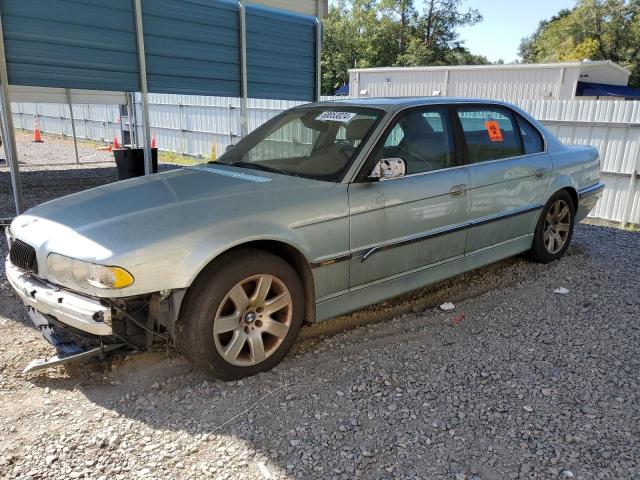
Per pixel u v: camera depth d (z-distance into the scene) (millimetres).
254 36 8523
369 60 48375
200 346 2965
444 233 4129
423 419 2811
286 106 13852
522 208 4875
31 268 3100
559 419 2816
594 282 4996
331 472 2410
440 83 21922
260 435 2668
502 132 4816
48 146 20031
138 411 2877
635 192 8688
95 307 2760
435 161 4145
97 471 2412
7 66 5918
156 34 7215
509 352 3584
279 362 3365
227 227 3016
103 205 3287
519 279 5062
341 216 3457
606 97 22484
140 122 18734
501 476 2395
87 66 6574
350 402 2961
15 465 2443
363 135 3816
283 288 3256
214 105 15953
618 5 45500
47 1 6086
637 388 3133
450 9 48344
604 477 2385
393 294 3924
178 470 2422
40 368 2996
